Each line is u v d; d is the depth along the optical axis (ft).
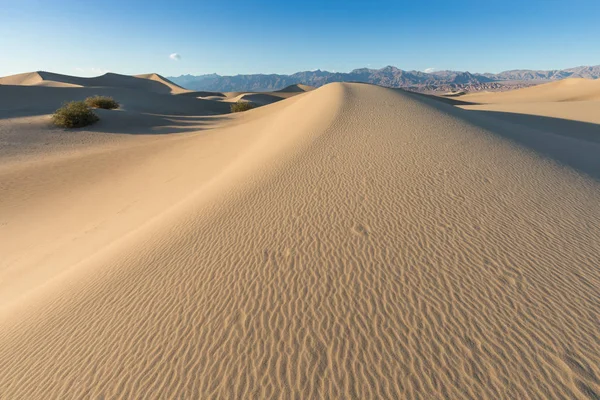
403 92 94.53
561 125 84.12
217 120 137.28
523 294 16.38
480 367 13.11
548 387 12.17
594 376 12.36
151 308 18.38
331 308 16.66
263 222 25.77
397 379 13.02
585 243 20.24
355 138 43.68
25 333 19.02
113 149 82.79
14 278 32.19
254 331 15.84
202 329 16.35
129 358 15.35
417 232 22.17
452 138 40.91
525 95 245.65
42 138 90.74
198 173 57.36
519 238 20.92
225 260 21.62
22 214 47.29
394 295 17.04
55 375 15.21
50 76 353.10
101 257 27.76
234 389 13.33
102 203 50.14
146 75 493.36
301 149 42.39
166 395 13.39
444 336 14.53
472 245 20.43
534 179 29.73
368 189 29.12
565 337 13.96
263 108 155.84
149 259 23.63
